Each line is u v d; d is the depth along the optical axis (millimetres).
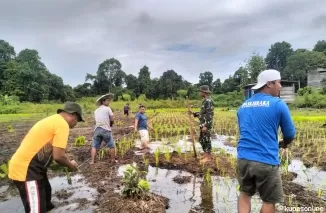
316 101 43156
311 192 6254
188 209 5461
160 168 8461
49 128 4359
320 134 13781
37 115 42219
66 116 4668
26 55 91062
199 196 6133
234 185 6801
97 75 100812
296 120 22172
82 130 18891
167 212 5340
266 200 4137
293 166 8516
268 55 135125
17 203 5762
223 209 5430
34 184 4316
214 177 7438
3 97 59781
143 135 11500
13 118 34594
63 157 4438
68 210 5414
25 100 76938
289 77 102438
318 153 9945
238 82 86062
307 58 101688
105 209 5391
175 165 8594
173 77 89812
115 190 6418
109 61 101062
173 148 11648
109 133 8891
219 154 10047
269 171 3990
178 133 15969
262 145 4039
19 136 16312
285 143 4391
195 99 65000
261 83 4324
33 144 4312
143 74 101188
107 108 8883
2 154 10758
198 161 8914
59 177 7566
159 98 80875
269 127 4059
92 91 99750
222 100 64000
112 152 9000
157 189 6613
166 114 34156
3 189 6582
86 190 6527
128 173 6039
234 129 17719
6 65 81062
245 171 4176
